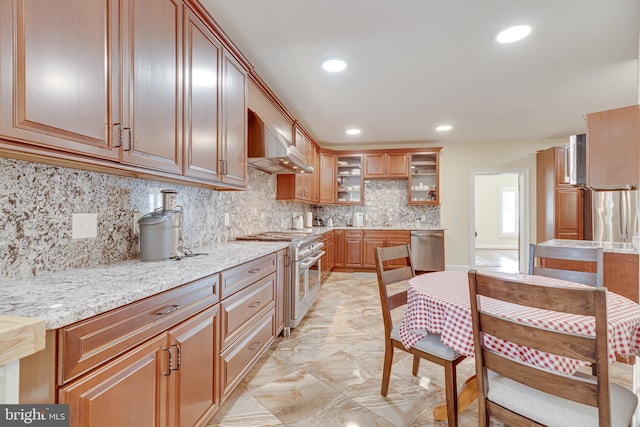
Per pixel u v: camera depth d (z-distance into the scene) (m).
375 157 5.59
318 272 3.72
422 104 3.63
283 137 2.99
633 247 2.52
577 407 1.04
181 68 1.59
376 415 1.65
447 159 5.67
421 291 1.56
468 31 2.17
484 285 1.07
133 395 0.99
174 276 1.23
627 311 1.21
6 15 0.83
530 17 2.01
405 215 5.80
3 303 0.85
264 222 3.80
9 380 0.65
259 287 2.10
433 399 1.79
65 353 0.78
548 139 5.33
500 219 8.72
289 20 2.05
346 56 2.52
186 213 2.24
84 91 1.06
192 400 1.31
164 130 1.46
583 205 4.59
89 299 0.89
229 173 2.12
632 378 2.01
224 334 1.60
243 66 2.33
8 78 0.83
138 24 1.30
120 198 1.64
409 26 2.11
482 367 1.14
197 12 1.72
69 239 1.36
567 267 2.91
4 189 1.12
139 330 1.02
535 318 1.16
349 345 2.54
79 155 1.06
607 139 2.29
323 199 5.55
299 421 1.60
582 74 2.82
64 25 0.99
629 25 2.08
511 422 1.09
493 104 3.63
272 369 2.14
